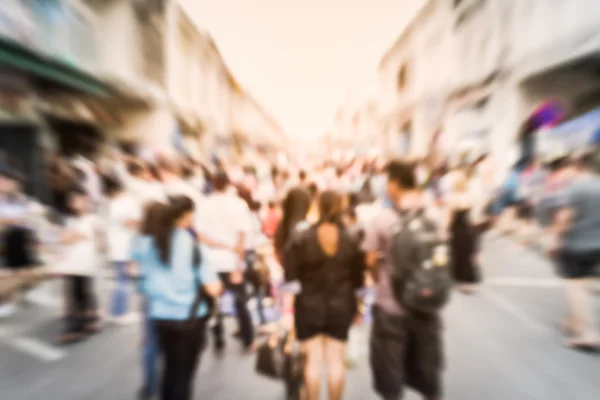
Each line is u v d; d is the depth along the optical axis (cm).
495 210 1048
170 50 1645
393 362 221
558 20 1166
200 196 361
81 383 306
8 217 555
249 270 395
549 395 281
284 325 262
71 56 1056
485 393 284
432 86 2027
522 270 683
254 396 283
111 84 1236
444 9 1884
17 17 841
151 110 1507
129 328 422
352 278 243
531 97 1312
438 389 219
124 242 431
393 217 229
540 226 850
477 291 555
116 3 1288
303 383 262
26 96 983
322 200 239
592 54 1063
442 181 669
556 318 440
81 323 395
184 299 228
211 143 2225
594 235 367
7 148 973
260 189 459
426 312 220
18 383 306
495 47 1477
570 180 386
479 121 1612
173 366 230
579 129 1079
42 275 570
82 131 1215
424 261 209
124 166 602
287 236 275
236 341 384
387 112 2659
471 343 371
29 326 435
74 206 401
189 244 231
